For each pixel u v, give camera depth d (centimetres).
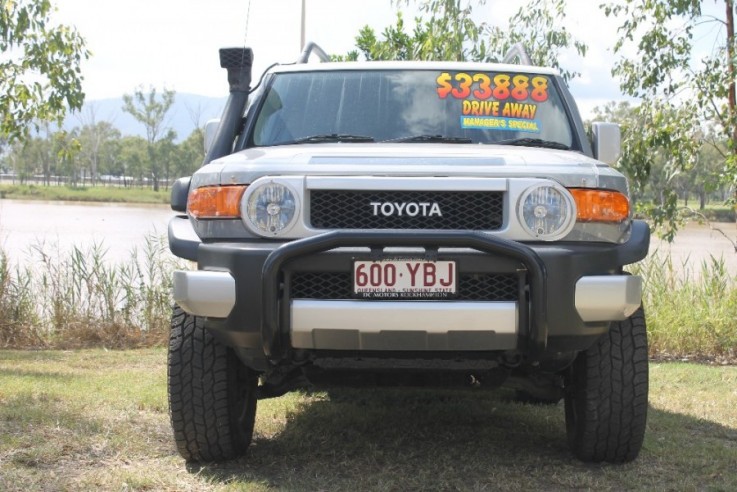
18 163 10644
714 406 507
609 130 424
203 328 359
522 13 986
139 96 10444
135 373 621
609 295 326
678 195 854
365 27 1009
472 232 315
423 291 319
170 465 368
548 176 333
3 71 865
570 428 389
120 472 349
